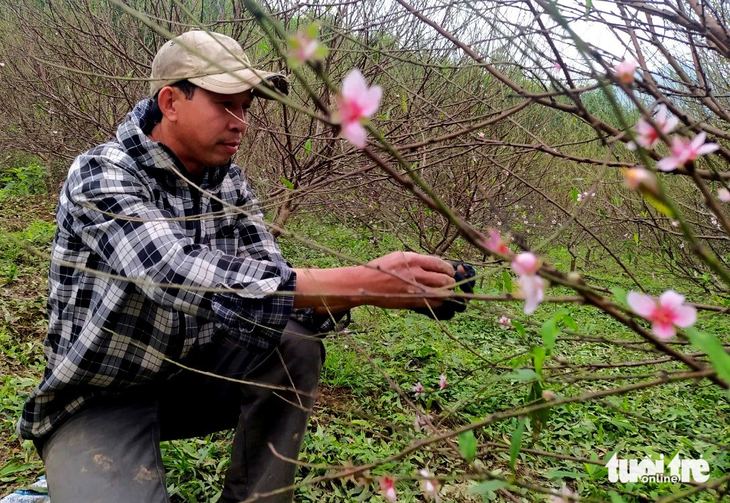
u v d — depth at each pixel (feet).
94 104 18.66
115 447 4.93
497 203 15.58
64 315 5.21
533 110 16.80
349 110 1.96
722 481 2.67
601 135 3.42
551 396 2.97
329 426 8.17
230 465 5.57
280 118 13.23
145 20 2.12
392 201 14.35
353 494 6.82
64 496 4.68
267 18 2.01
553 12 2.37
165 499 4.91
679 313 2.18
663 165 2.38
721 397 10.50
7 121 21.57
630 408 9.80
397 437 7.97
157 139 5.21
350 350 10.21
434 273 4.22
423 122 10.72
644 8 4.38
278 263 4.41
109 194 4.68
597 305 2.36
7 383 8.53
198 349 5.60
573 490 7.22
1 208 20.34
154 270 4.32
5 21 20.34
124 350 5.06
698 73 4.96
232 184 5.93
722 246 12.55
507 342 12.34
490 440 8.26
